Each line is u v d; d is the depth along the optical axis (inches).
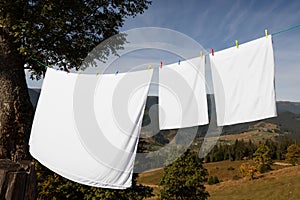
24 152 222.8
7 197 113.8
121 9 265.1
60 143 143.9
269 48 93.3
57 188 315.0
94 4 251.3
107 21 265.0
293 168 1157.1
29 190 122.3
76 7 226.7
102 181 128.9
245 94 97.6
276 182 1005.8
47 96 155.2
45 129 151.2
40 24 220.7
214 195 982.4
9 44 222.8
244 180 1124.5
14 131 221.5
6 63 222.4
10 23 203.8
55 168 143.6
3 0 200.1
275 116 90.7
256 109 95.0
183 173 586.9
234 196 935.7
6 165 124.6
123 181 124.6
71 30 251.0
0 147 216.2
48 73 159.2
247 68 97.7
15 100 223.3
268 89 92.7
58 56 259.3
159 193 593.9
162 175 604.4
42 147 150.6
